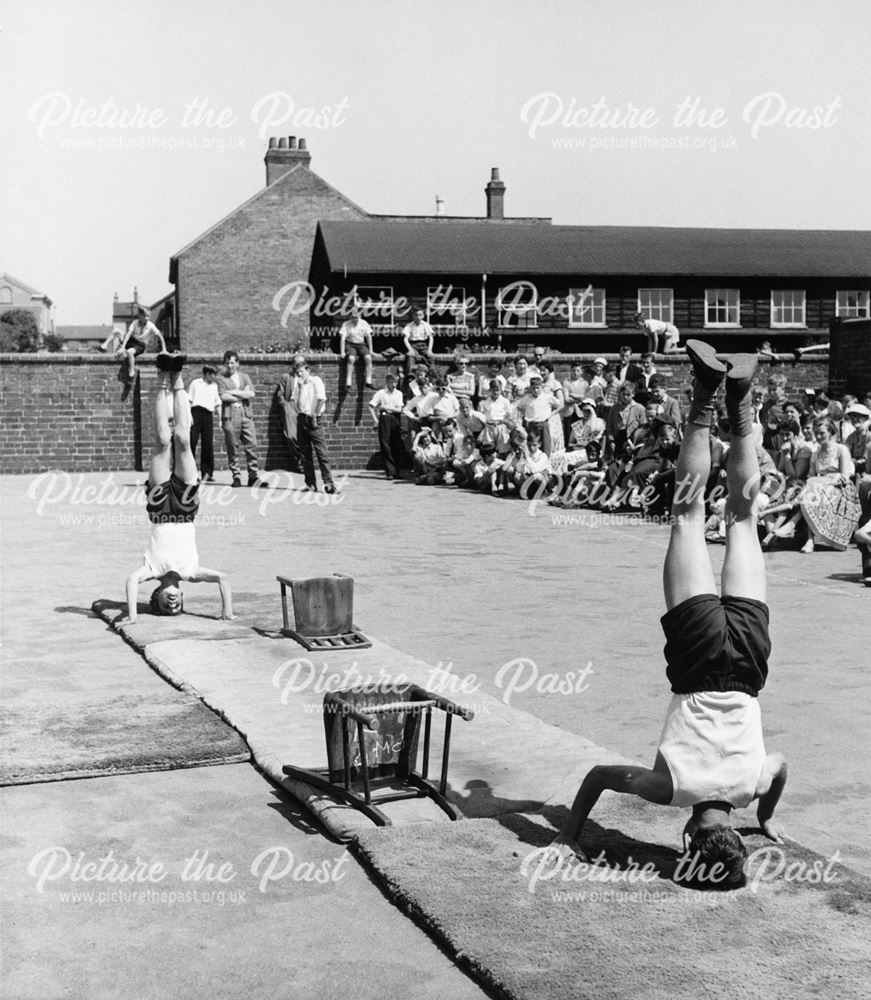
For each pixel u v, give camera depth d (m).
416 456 22.56
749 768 4.57
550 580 11.89
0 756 6.08
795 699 7.41
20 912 4.52
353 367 25.91
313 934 4.32
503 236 46.22
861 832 5.25
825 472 14.45
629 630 9.48
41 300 166.25
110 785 5.91
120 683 7.80
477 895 4.45
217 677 7.73
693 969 3.85
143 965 4.11
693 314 45.66
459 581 11.82
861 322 23.91
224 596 9.70
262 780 5.98
